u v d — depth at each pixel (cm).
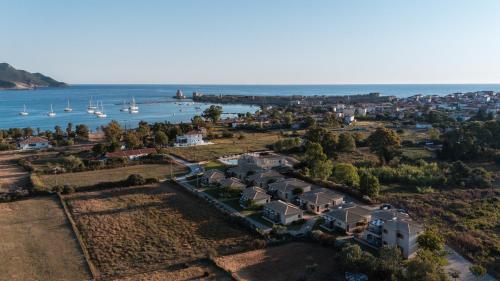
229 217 7075
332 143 12638
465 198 8244
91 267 5388
